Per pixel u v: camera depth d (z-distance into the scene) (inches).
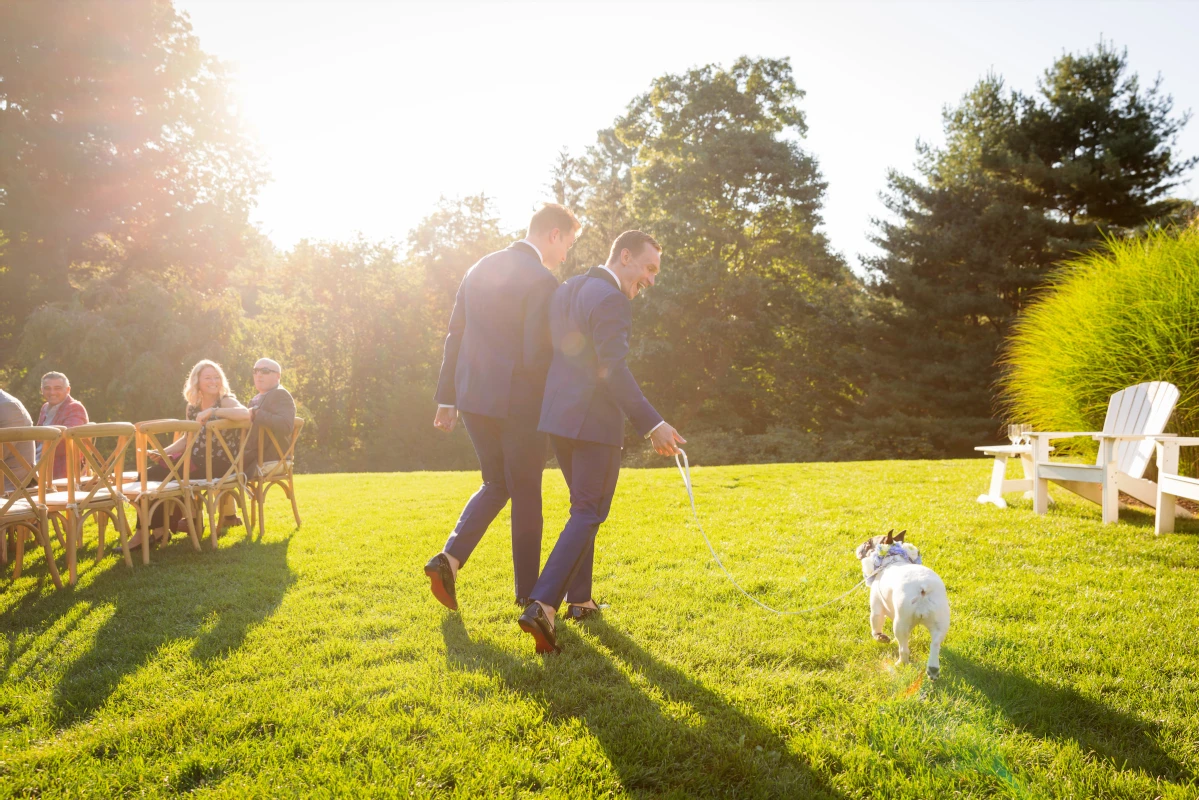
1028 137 916.6
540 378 127.5
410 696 99.7
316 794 76.4
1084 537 192.4
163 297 825.5
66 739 89.5
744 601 141.2
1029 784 77.4
